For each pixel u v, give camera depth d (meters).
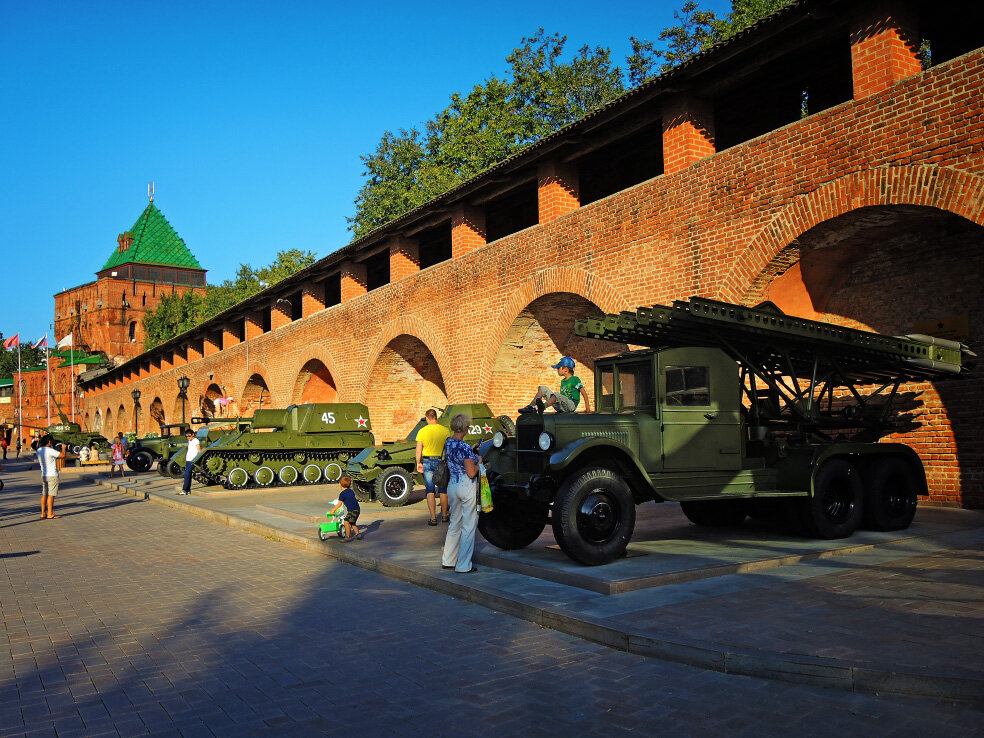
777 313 7.89
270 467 19.33
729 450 8.03
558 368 9.20
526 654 5.02
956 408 10.75
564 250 15.83
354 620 6.09
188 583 7.80
